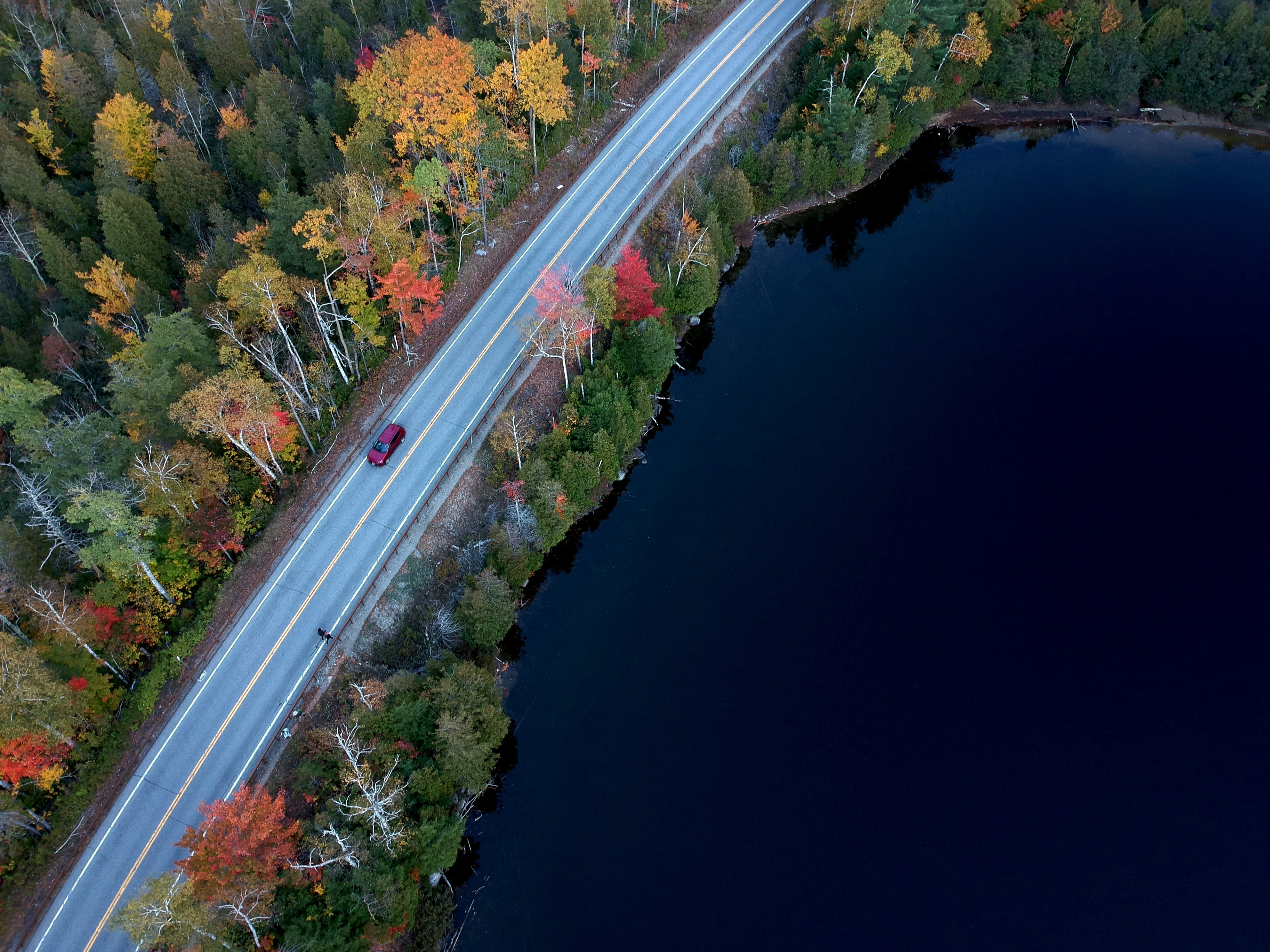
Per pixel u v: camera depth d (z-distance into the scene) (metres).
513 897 70.19
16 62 117.50
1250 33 128.50
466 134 90.00
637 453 96.50
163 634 73.81
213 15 117.44
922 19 120.75
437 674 71.25
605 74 115.19
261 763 68.50
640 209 107.06
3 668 58.78
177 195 101.12
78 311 95.25
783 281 113.56
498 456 85.06
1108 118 135.12
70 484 70.88
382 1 128.38
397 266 80.94
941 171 129.75
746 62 124.00
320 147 100.44
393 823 63.56
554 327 86.62
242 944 58.09
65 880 63.62
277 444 78.75
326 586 77.44
